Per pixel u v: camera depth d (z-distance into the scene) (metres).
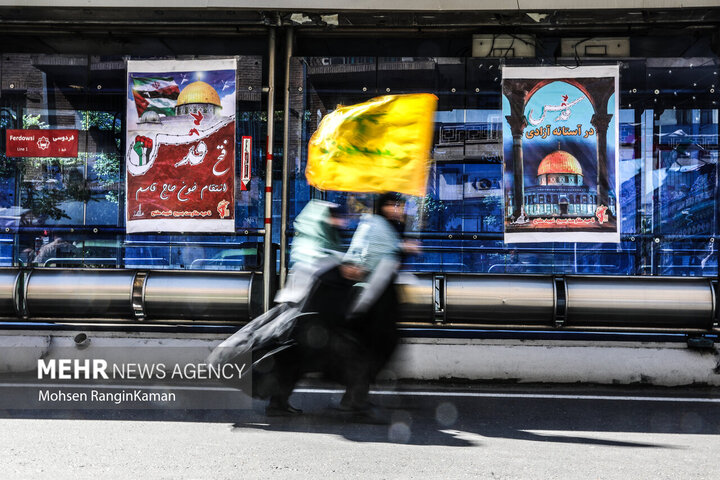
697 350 6.80
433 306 6.90
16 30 7.49
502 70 7.14
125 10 7.09
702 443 4.64
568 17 6.97
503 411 5.61
